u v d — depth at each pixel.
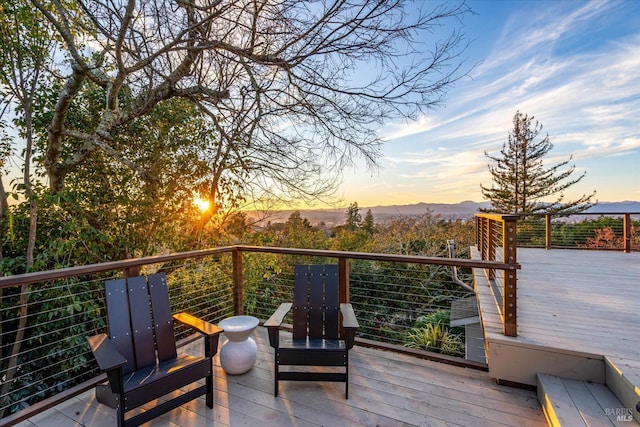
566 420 1.72
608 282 4.43
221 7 3.45
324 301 2.61
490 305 3.35
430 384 2.36
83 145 4.73
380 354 2.86
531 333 2.49
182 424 1.94
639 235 8.31
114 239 5.27
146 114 5.13
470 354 4.87
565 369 2.17
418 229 12.14
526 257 6.60
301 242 9.59
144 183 5.39
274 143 5.07
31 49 4.70
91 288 4.84
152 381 1.82
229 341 2.60
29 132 4.82
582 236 9.66
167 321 2.21
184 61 4.34
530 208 15.10
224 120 4.71
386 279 8.44
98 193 5.36
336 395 2.24
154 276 2.27
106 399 1.92
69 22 3.88
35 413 1.99
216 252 3.32
